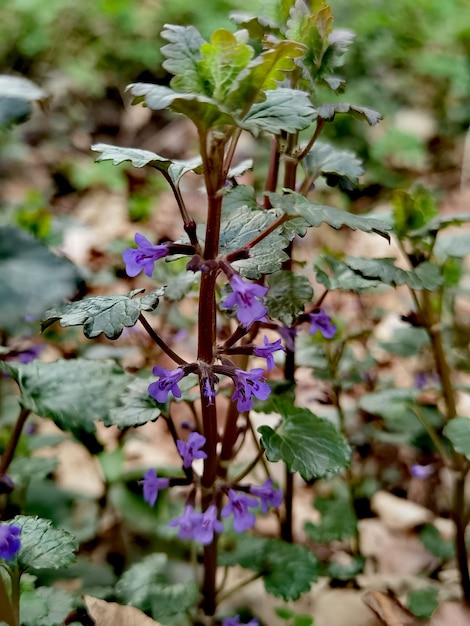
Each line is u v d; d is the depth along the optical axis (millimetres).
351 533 323
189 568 322
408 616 282
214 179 206
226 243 236
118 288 497
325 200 719
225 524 309
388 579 326
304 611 305
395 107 896
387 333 506
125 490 349
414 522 361
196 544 312
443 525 358
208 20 929
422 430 346
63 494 350
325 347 328
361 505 365
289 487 320
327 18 245
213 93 197
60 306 218
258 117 211
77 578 308
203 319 223
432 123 887
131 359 418
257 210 256
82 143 838
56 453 391
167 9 945
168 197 719
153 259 213
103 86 904
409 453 391
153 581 281
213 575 280
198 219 671
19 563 217
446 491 375
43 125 831
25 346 366
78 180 746
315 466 235
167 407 256
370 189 764
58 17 921
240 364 279
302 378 460
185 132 851
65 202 727
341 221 207
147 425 429
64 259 171
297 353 323
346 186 293
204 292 220
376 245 662
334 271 289
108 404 240
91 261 580
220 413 424
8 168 750
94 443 345
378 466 390
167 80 924
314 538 323
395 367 470
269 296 260
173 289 286
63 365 250
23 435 329
